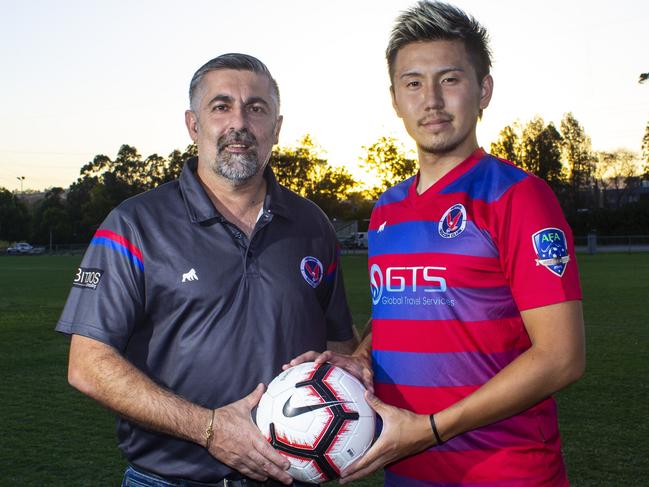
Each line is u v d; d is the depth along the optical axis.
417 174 2.72
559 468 2.40
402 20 2.54
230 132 2.75
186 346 2.66
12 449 5.04
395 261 2.53
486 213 2.36
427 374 2.41
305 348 2.82
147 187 84.38
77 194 87.06
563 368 2.18
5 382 7.38
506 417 2.21
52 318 13.12
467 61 2.50
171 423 2.41
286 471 2.40
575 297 2.21
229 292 2.68
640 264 26.73
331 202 56.41
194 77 2.89
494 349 2.36
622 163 77.00
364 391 2.44
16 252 68.56
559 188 68.88
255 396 2.50
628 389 6.52
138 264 2.65
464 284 2.36
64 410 6.17
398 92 2.59
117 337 2.58
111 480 4.41
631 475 4.36
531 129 70.56
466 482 2.36
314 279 2.91
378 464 2.33
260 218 2.81
